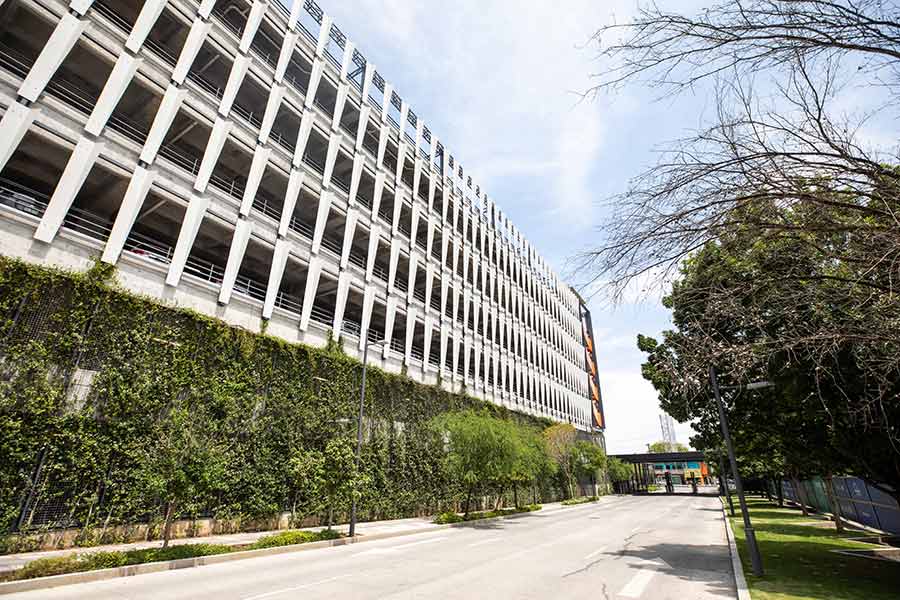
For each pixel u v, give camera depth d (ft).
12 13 56.59
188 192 63.62
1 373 42.09
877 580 30.37
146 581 32.17
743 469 114.11
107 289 50.57
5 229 45.91
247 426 60.34
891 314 17.33
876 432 28.84
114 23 58.65
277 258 73.97
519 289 171.12
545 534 63.67
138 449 48.49
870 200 17.37
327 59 91.45
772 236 18.72
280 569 37.01
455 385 116.37
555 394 186.29
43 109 50.96
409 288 106.42
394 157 113.91
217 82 80.94
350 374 79.56
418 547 50.67
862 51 14.19
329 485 56.95
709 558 42.09
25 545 40.52
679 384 22.76
